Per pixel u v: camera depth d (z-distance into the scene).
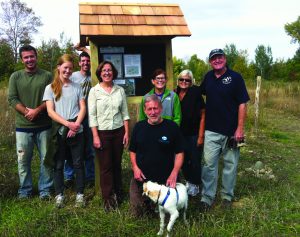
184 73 4.70
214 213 4.25
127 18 4.71
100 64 4.32
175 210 3.66
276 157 7.38
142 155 4.02
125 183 5.30
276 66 50.78
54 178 4.51
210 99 4.41
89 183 5.40
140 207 4.15
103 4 4.81
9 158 6.56
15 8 47.06
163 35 4.64
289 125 11.78
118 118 4.38
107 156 4.34
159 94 4.47
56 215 4.07
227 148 4.44
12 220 4.05
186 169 4.89
